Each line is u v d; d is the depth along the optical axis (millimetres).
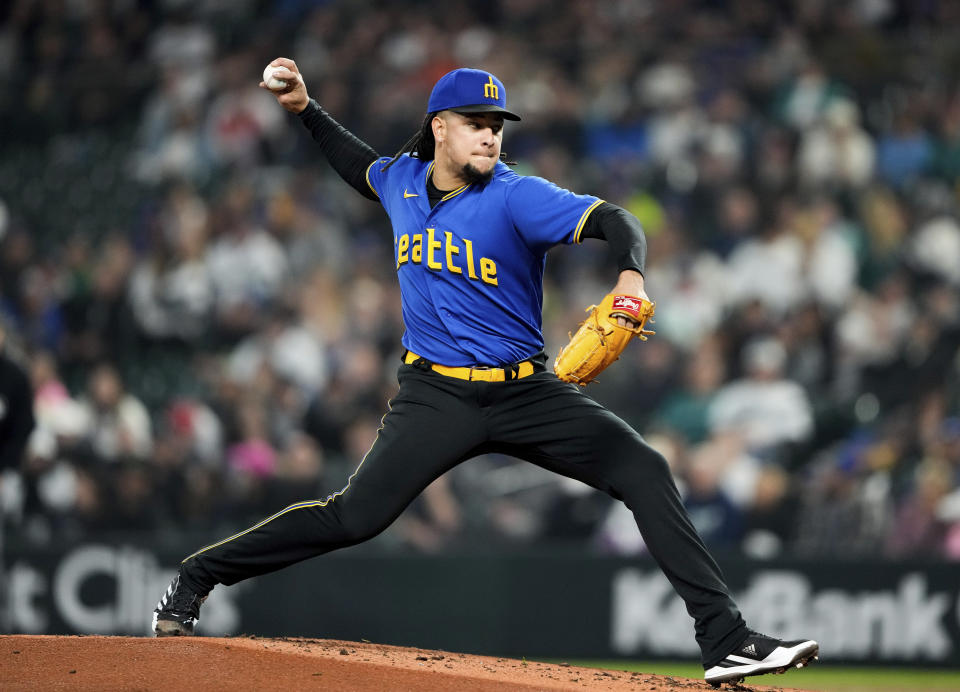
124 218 41562
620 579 29859
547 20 44625
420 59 42969
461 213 13648
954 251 37469
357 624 29953
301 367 36031
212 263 38906
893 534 30812
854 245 37750
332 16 45969
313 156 42344
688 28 43156
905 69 40438
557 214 13266
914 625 29484
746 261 37750
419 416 13836
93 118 43156
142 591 30141
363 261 39031
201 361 37438
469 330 13766
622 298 12961
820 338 35469
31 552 30062
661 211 39000
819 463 32844
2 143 42750
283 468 32281
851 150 39094
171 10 48250
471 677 13336
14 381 25219
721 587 13609
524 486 31656
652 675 15227
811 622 29531
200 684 13367
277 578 30141
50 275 40281
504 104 13609
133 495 32594
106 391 33969
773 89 40656
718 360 34062
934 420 32219
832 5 43969
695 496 31266
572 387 14148
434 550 30969
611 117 40781
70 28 48781
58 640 13672
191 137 42656
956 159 39281
